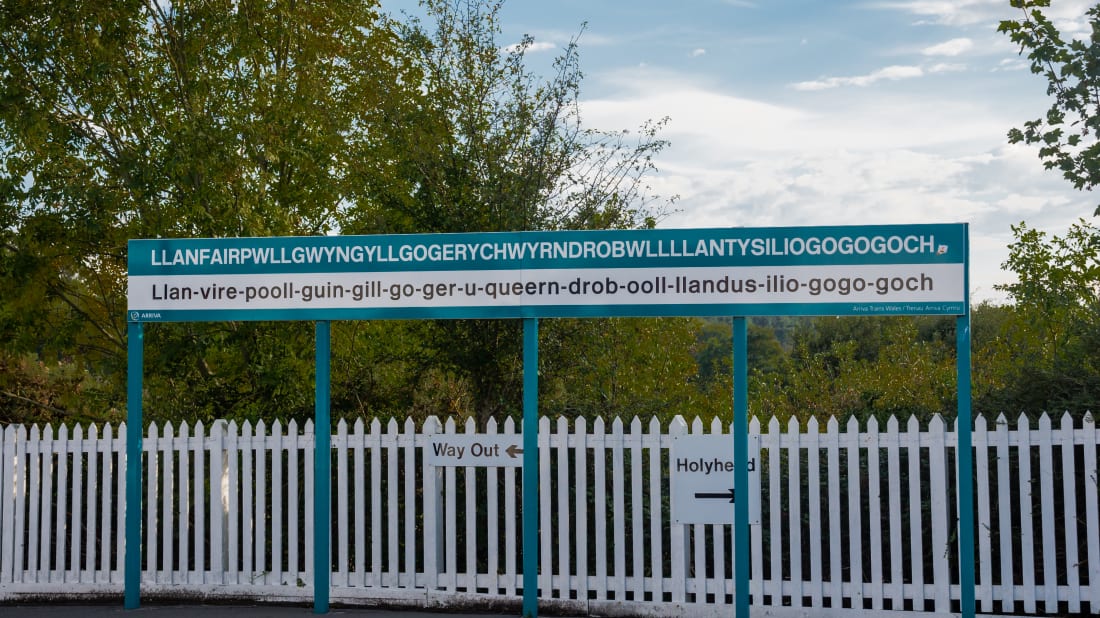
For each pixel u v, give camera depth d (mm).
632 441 8609
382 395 12367
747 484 8227
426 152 11617
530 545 8539
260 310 8930
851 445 8266
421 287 8711
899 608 8180
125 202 12648
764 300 8227
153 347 12969
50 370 15719
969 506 7840
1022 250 11539
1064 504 8086
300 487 9805
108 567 9500
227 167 12266
